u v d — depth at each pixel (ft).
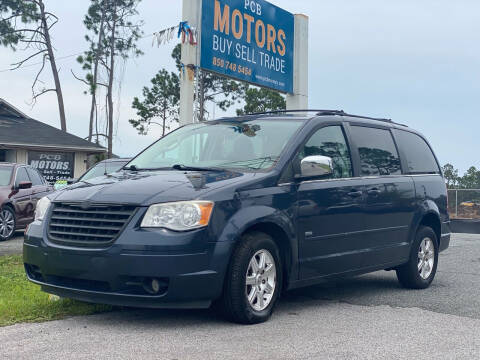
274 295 17.84
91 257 15.87
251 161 19.16
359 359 13.96
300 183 18.95
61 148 93.35
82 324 16.83
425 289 24.86
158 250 15.47
